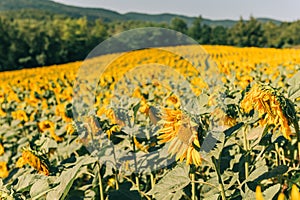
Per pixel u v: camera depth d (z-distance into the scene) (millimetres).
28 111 10461
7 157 6488
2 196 2244
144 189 3404
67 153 4145
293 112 2223
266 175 2289
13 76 30047
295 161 3307
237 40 60031
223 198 2264
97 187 2980
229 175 2760
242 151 3107
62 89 15898
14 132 7977
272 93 2207
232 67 14148
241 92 2725
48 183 2320
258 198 1315
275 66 16266
